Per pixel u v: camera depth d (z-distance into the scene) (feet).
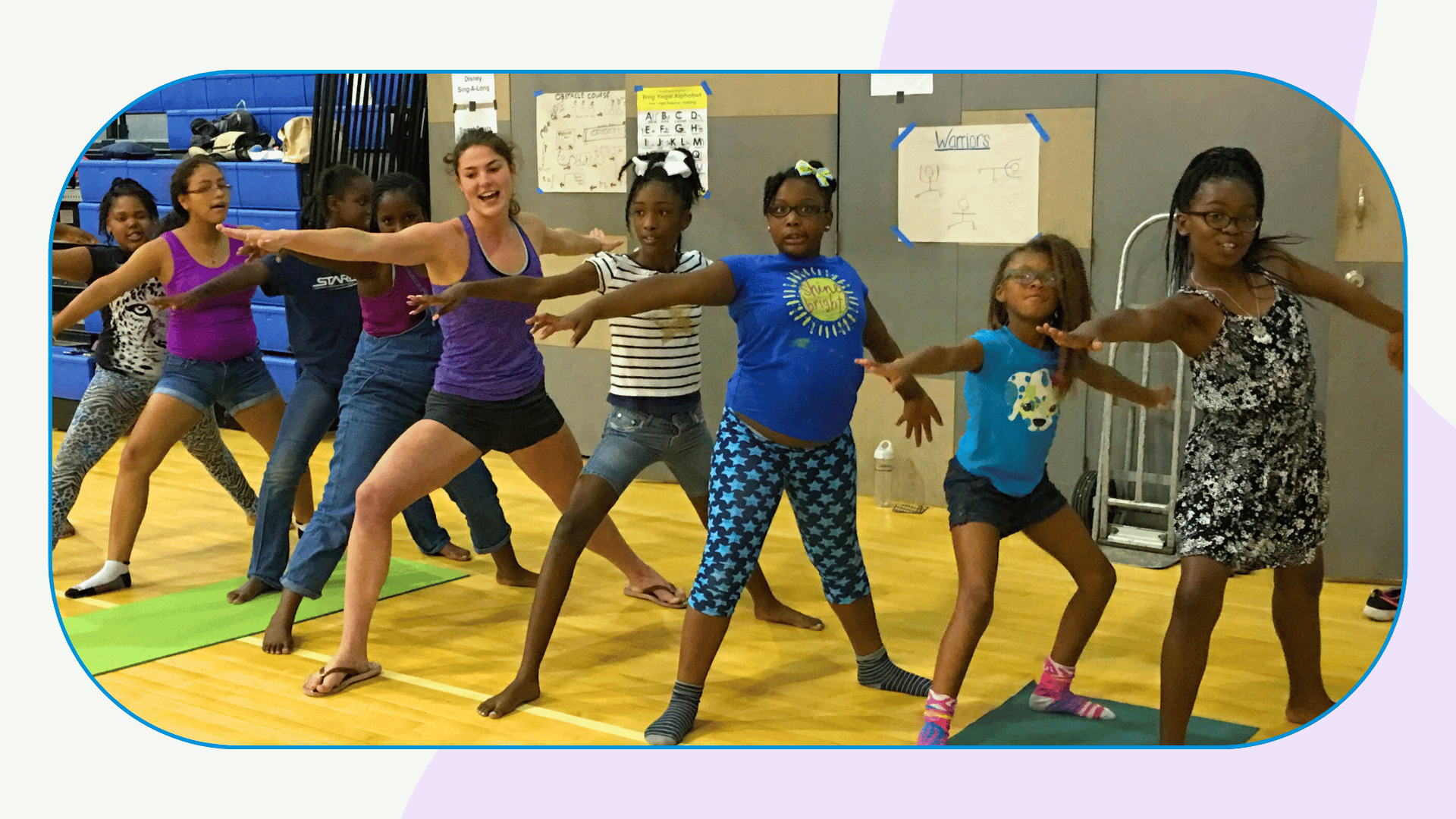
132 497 14.80
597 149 19.34
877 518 17.46
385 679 12.16
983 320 17.03
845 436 11.16
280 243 10.85
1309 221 14.55
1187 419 15.96
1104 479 16.10
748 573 10.88
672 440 12.28
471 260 11.78
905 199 17.26
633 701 11.59
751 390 10.73
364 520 12.07
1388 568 14.53
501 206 11.73
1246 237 9.64
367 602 12.08
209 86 24.44
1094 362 10.55
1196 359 10.07
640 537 16.76
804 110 17.79
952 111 16.81
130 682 12.03
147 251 14.25
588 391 20.27
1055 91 16.12
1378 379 14.24
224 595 14.61
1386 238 14.19
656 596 14.24
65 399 23.68
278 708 11.45
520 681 11.51
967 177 16.81
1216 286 9.91
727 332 18.90
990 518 10.50
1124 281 16.05
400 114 21.34
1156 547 15.75
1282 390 9.87
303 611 14.05
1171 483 15.72
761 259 10.75
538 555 16.07
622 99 19.02
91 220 24.34
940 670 10.30
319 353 14.40
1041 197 16.39
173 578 15.31
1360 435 14.40
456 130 20.63
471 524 14.58
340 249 11.05
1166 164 15.56
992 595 10.34
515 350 12.12
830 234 17.87
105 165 23.91
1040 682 11.27
